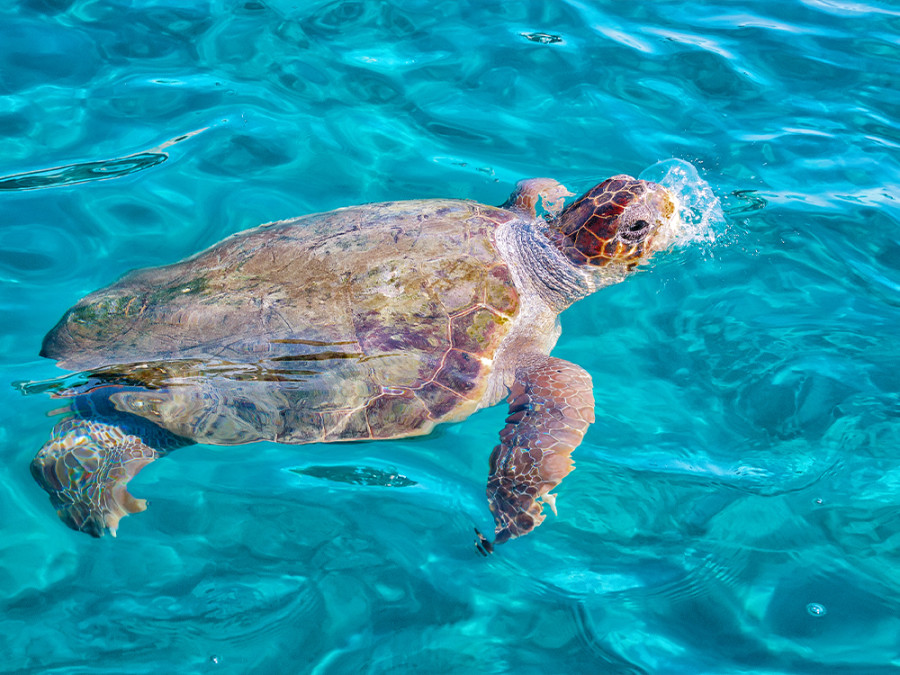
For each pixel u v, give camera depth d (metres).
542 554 1.88
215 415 1.95
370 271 2.03
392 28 2.77
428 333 2.00
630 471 1.97
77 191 2.34
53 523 1.89
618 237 2.19
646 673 1.77
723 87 2.61
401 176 2.42
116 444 1.95
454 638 1.80
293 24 2.77
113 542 1.88
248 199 2.35
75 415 1.96
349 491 1.95
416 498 1.94
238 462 1.97
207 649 1.79
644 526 1.91
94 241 2.25
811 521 1.90
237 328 1.98
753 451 1.99
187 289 2.04
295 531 1.90
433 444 2.01
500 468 1.93
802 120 2.52
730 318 2.17
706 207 2.32
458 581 1.85
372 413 1.95
